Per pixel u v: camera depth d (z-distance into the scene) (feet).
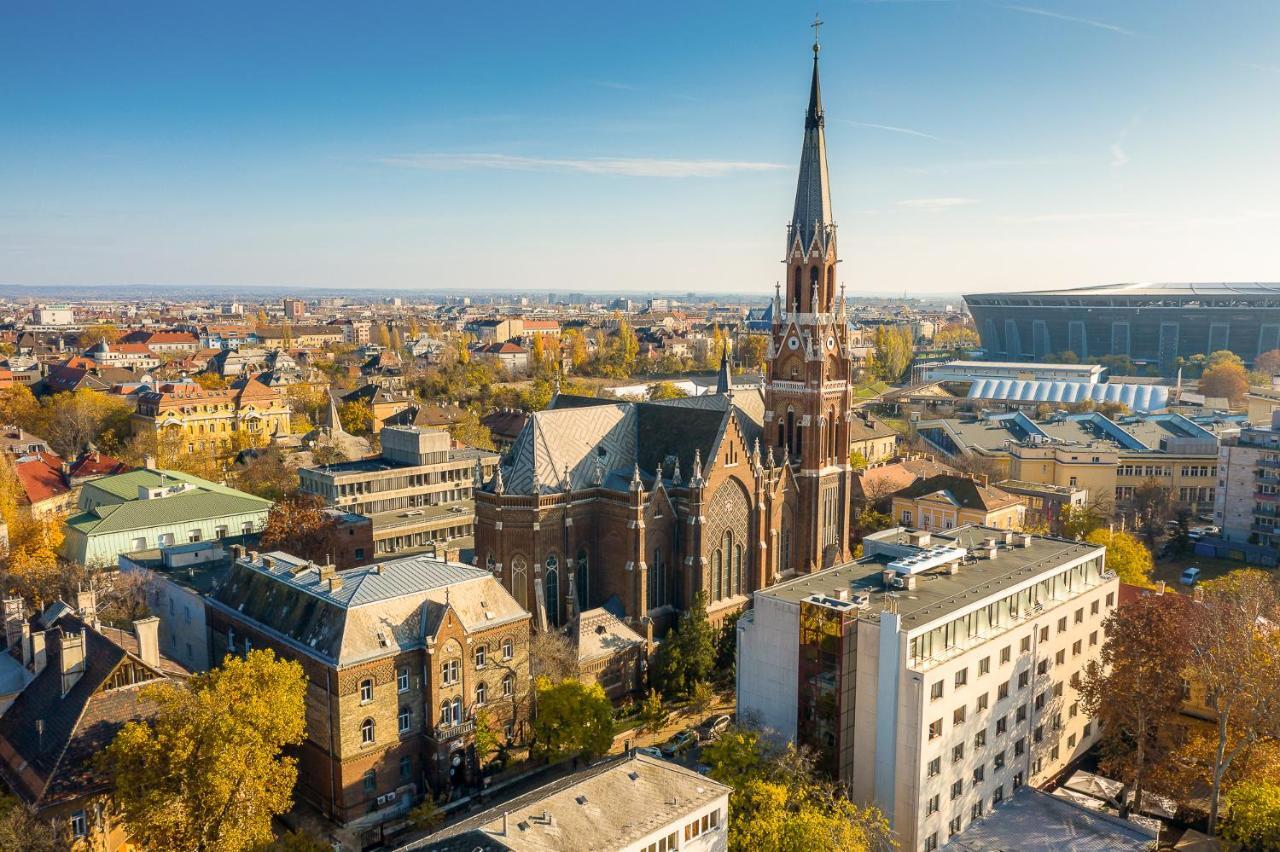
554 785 213.05
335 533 428.15
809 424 426.10
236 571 326.03
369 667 267.18
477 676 294.25
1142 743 268.21
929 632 245.65
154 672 255.09
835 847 203.82
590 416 405.39
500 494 367.66
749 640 272.92
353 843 258.98
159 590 376.89
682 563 388.16
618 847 188.03
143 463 612.70
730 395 463.83
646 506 374.22
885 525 538.47
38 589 366.43
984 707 261.85
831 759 251.80
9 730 254.27
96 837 230.68
